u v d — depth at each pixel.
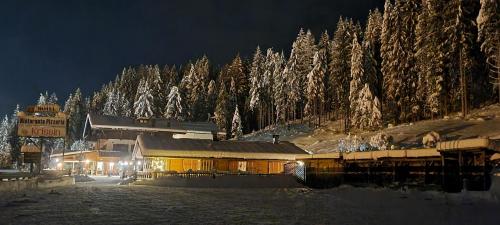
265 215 18.67
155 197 27.00
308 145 67.31
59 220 15.28
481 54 59.12
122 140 71.75
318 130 77.06
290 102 88.69
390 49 67.69
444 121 55.16
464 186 26.77
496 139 39.00
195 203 23.62
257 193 33.22
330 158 40.66
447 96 58.69
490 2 48.16
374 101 63.88
